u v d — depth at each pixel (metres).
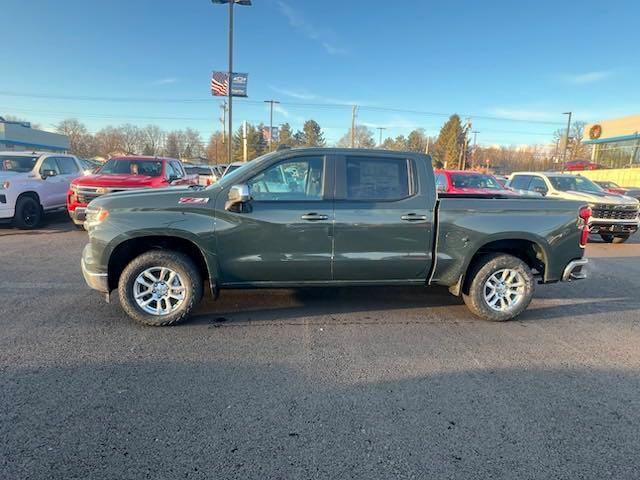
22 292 5.38
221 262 4.36
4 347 3.80
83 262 4.38
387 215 4.47
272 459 2.45
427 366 3.66
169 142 90.81
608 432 2.79
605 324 4.82
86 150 79.75
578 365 3.75
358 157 4.53
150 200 4.27
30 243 8.66
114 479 2.25
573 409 3.05
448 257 4.61
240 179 4.39
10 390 3.09
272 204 4.36
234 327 4.43
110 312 4.73
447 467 2.42
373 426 2.79
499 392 3.26
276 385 3.28
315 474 2.33
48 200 10.79
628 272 7.57
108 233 4.18
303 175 4.47
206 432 2.68
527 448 2.60
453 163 83.56
